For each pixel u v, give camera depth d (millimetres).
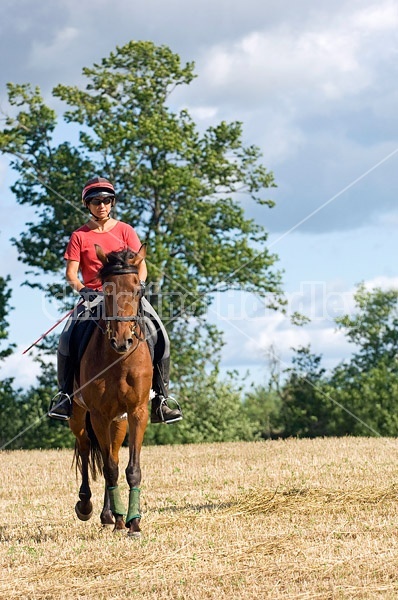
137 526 9312
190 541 8727
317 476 14414
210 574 7391
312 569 7312
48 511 12359
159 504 12156
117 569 7812
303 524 9398
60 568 7984
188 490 13789
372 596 6461
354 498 10828
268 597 6598
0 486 15984
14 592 7273
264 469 16156
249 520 9867
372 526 9008
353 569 7238
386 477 13656
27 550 8938
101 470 10586
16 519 11789
